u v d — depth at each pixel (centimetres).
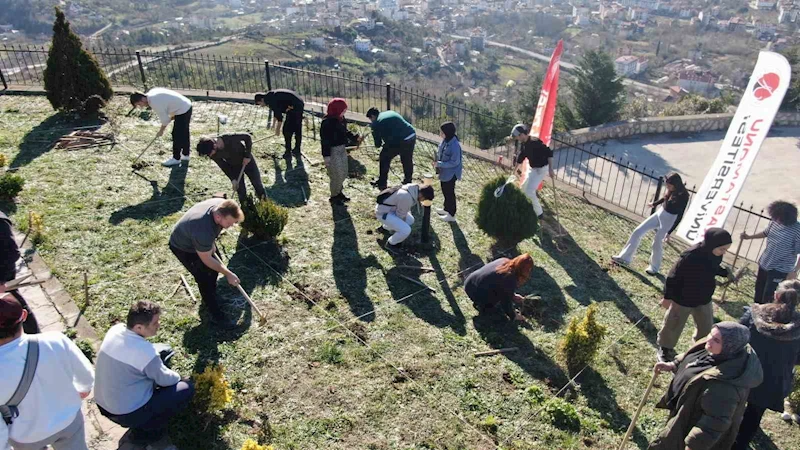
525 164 1017
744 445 494
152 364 422
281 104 971
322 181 952
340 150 835
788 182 1562
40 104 1170
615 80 2458
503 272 629
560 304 713
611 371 609
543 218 948
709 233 558
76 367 375
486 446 495
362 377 557
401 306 669
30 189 834
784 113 2036
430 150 1133
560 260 823
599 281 780
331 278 707
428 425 510
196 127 1113
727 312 755
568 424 527
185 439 466
